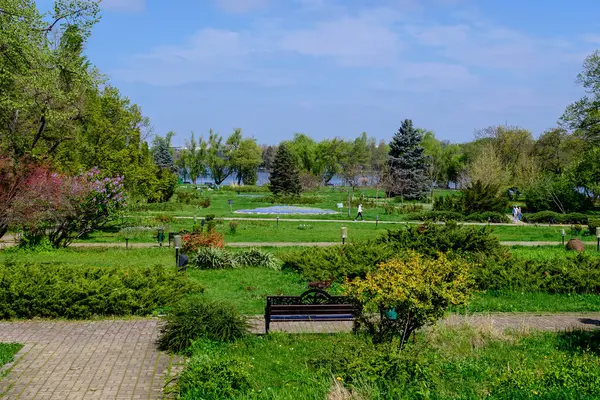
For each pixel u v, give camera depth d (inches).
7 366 374.0
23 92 939.3
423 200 2755.9
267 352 402.3
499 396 298.5
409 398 295.0
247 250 864.9
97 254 928.3
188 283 609.9
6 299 505.4
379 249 747.4
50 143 1259.8
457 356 387.5
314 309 446.3
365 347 358.0
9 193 816.3
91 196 1005.8
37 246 949.8
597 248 1093.1
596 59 1747.0
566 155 2684.5
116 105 1423.5
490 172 2326.5
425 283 376.5
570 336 458.9
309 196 2972.4
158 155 3639.3
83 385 340.8
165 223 1421.0
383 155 4569.4
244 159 3988.7
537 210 2123.5
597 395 290.5
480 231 784.9
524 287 650.8
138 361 387.9
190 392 308.3
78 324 487.2
